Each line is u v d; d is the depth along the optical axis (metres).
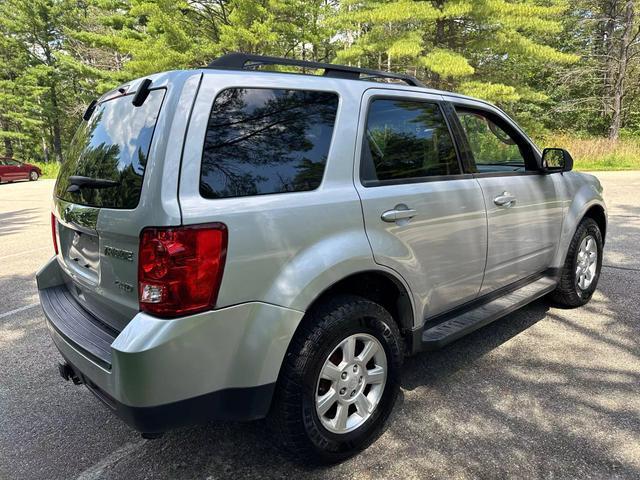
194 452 2.37
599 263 4.25
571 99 27.12
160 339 1.70
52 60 32.09
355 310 2.17
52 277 2.83
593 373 2.99
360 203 2.24
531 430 2.44
